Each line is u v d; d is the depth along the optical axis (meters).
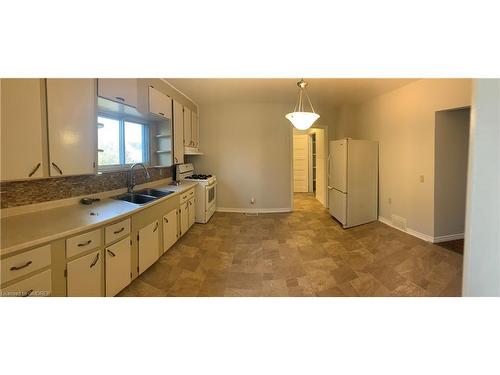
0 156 1.48
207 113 5.22
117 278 2.07
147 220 2.56
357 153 4.27
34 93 1.64
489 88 0.50
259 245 3.42
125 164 3.07
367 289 2.33
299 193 7.79
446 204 3.47
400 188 4.00
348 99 4.72
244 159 5.21
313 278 2.54
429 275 2.58
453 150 3.43
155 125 3.78
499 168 0.47
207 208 4.49
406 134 3.83
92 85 2.08
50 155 1.75
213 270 2.70
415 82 3.63
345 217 4.18
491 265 0.49
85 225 1.69
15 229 1.57
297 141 7.96
